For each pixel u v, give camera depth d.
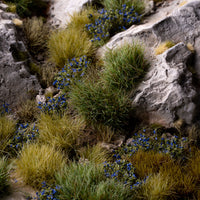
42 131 0.11
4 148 0.11
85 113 0.12
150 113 0.12
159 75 0.12
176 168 0.10
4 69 0.12
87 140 0.11
